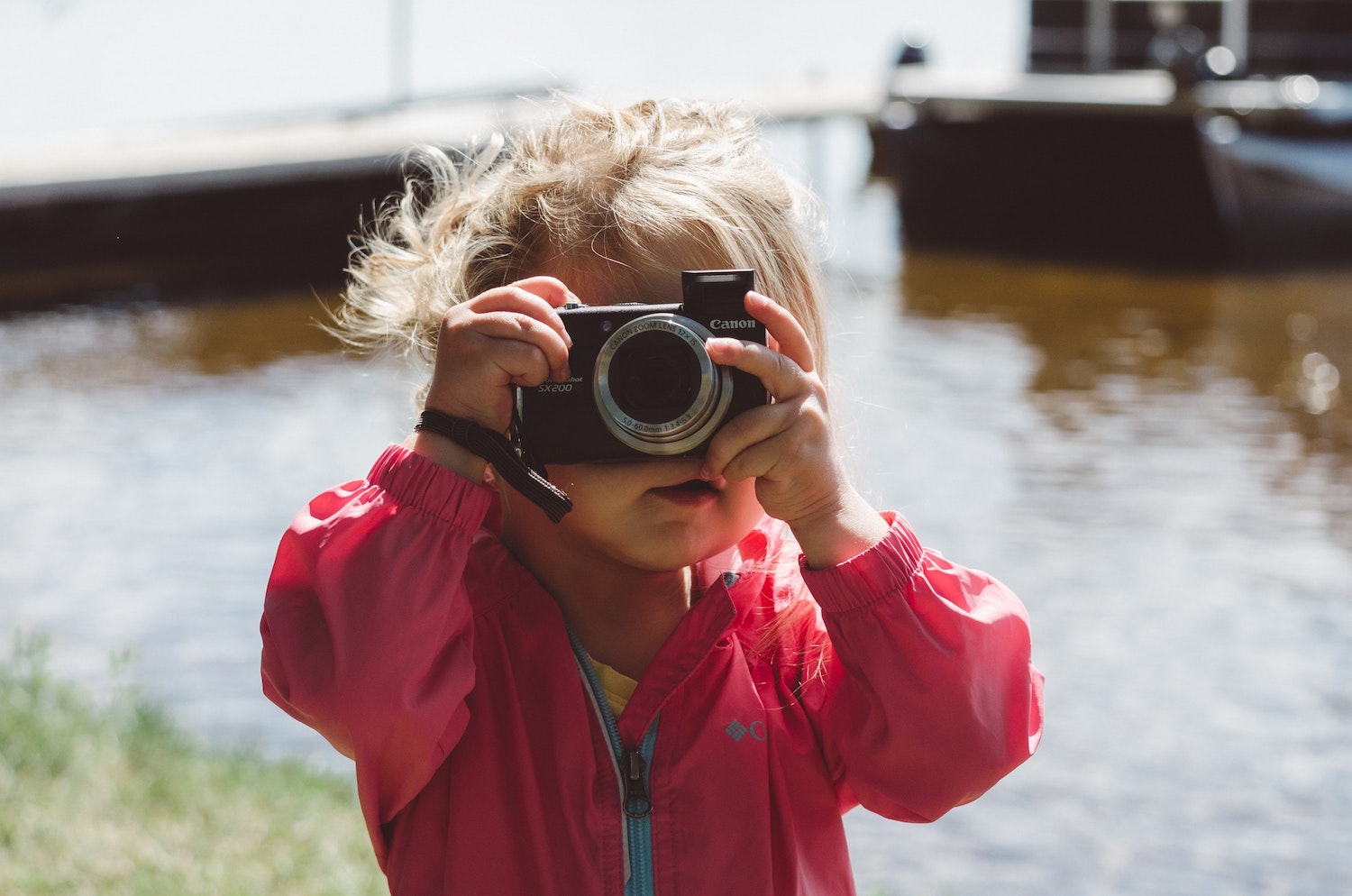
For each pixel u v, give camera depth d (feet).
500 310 5.38
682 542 5.35
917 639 5.40
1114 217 69.26
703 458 5.26
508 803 5.60
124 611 23.35
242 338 47.26
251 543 27.37
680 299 5.71
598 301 5.77
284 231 59.77
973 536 28.86
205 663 20.97
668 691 5.65
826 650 5.96
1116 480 33.01
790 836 5.66
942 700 5.42
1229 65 73.97
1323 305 55.47
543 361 5.24
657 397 5.18
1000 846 16.67
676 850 5.54
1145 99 66.74
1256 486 32.81
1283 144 65.87
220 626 22.72
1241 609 25.13
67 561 25.95
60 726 15.87
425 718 5.34
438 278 6.38
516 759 5.62
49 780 14.58
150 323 49.11
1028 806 17.83
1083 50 86.58
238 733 17.92
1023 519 30.01
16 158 60.18
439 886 5.57
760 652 6.00
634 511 5.33
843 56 207.82
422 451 5.48
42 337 46.50
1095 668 22.43
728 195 5.90
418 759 5.42
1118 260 66.28
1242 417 39.19
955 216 74.69
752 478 5.42
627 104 6.64
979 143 72.69
